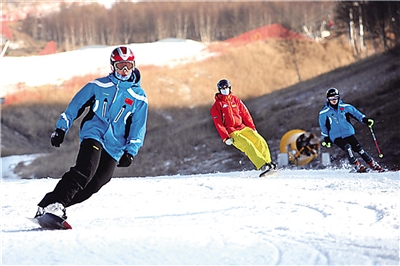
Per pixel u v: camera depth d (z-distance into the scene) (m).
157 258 5.14
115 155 7.67
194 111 60.84
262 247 5.50
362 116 17.42
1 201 10.77
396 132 34.38
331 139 17.61
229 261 5.04
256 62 73.06
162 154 41.56
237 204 9.12
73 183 7.21
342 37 76.62
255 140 15.77
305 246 5.50
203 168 38.53
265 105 48.59
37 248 5.45
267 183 12.93
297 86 54.00
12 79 69.06
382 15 60.00
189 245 5.58
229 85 15.70
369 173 16.38
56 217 6.90
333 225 6.80
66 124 7.51
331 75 52.94
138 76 7.81
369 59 54.41
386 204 8.41
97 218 8.05
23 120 59.16
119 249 5.43
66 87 68.12
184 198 10.38
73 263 4.98
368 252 5.14
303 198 9.51
